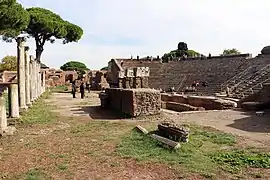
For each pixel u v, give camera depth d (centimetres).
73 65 9844
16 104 1656
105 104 2300
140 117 1756
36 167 816
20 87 2027
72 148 1024
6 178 728
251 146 1009
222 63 4988
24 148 1035
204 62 5462
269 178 704
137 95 1759
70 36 5688
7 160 889
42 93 4306
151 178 723
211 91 3919
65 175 747
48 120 1678
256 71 3825
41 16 4969
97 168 802
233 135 1196
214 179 703
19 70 2034
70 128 1434
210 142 1088
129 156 902
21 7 2622
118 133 1281
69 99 3369
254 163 812
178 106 2375
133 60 6844
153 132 1223
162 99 3064
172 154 924
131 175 746
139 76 2588
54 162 861
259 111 1905
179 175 736
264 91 2078
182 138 1066
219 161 841
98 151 974
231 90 3284
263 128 1339
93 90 5644
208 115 1806
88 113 2058
